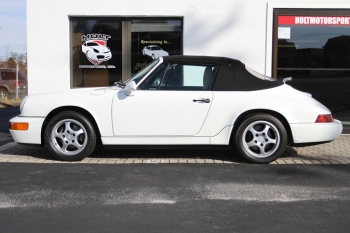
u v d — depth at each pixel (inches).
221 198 188.4
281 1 346.6
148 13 350.9
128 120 243.8
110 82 364.2
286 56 353.7
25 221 162.7
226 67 249.8
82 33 359.3
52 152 249.8
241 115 244.5
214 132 244.7
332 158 266.4
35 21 350.9
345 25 350.0
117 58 362.3
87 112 248.8
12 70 790.5
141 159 261.9
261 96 244.1
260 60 351.9
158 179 217.2
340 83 355.6
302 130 241.6
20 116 252.5
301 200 186.2
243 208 176.4
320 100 356.8
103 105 244.2
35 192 196.2
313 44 352.8
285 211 173.2
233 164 249.0
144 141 245.0
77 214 169.6
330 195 193.0
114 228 156.1
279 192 196.9
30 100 251.6
